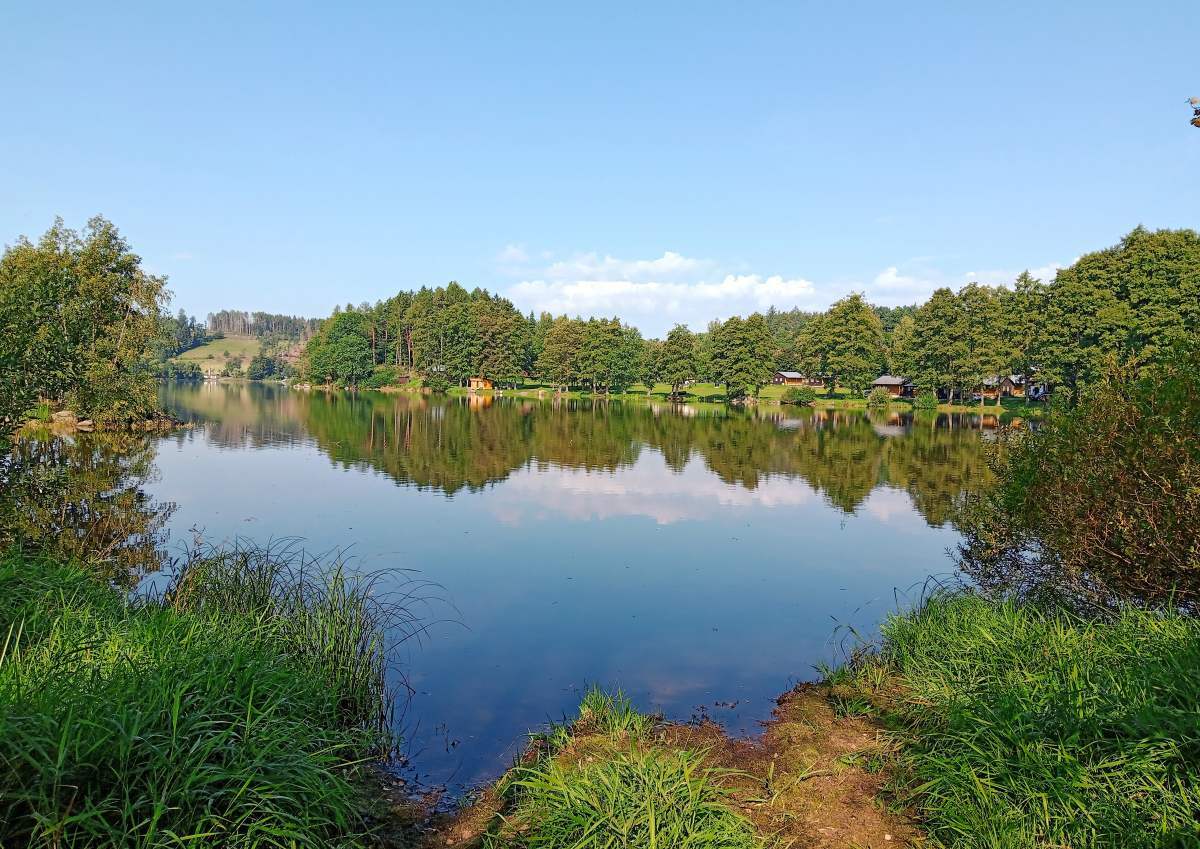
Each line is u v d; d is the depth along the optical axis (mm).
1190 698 4949
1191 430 6965
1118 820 4133
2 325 11680
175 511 17391
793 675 8555
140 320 37938
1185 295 45969
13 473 13633
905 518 18234
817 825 5098
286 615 8289
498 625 10281
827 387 86625
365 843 5062
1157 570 7434
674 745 6457
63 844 3650
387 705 7652
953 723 5762
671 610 11039
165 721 4645
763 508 19453
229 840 4047
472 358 98875
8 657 5414
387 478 23422
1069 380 52531
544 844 4562
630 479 24203
